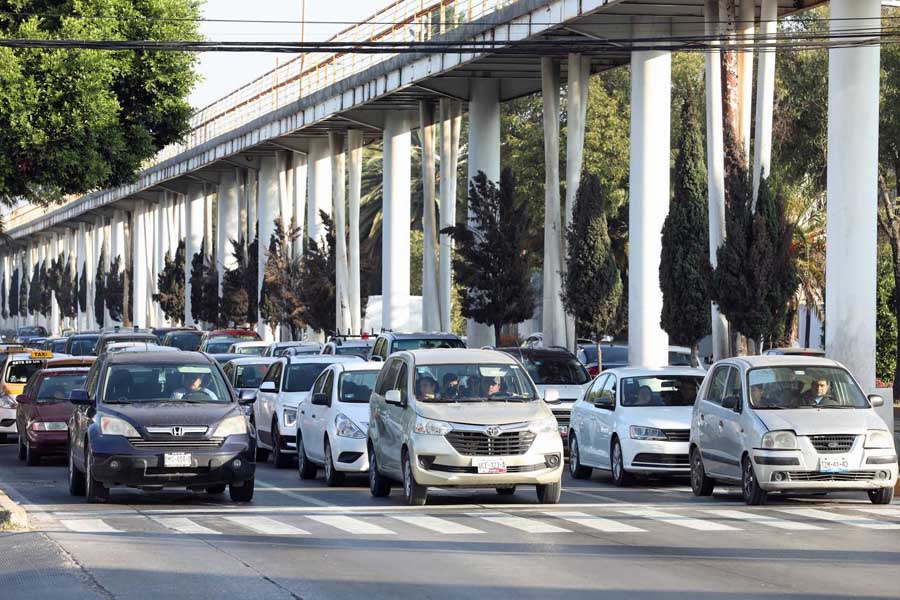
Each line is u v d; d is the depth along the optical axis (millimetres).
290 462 38625
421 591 16188
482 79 73000
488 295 62125
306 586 16578
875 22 40375
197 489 29688
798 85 59250
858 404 27125
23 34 47406
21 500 28297
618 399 32562
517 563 18516
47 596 15914
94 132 48750
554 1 56875
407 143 84625
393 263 83688
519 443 26094
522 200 92688
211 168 121750
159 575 17469
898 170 58812
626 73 91812
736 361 28250
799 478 25766
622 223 87750
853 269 40531
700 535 21750
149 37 51906
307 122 90125
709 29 49781
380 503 27438
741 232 42906
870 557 19094
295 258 98812
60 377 39188
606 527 22906
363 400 32500
